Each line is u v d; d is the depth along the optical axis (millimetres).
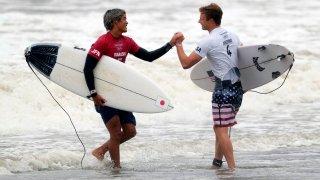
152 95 28438
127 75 28188
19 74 46438
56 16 91438
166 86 48219
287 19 92625
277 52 28406
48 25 80438
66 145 33031
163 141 33969
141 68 51062
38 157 29359
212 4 27141
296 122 39969
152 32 76312
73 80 28609
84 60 28547
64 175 27016
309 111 44438
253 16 96312
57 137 35188
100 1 112562
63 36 71438
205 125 39188
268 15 97750
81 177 26609
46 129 37344
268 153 31953
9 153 30547
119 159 28625
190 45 66000
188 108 44250
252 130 37219
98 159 29281
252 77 28719
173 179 26109
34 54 29172
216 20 27078
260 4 114062
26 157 29344
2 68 48531
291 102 48312
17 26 78375
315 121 40406
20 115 39656
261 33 77750
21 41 66250
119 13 27406
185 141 34125
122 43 27938
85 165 29109
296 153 31938
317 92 51094
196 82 30484
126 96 28203
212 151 32844
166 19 90125
